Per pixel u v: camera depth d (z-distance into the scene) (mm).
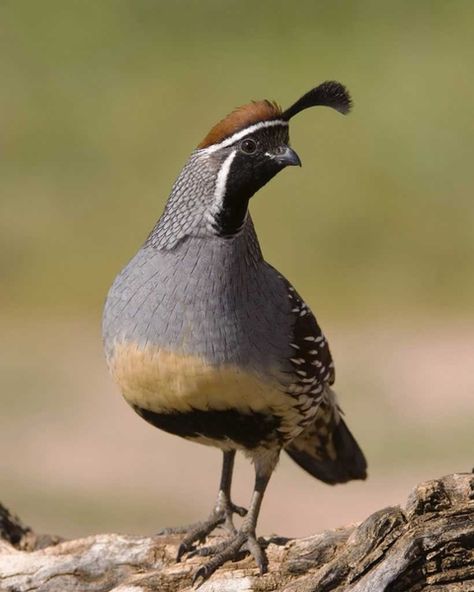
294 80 22859
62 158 21609
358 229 19547
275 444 7441
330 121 21734
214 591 6973
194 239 7176
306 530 12430
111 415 15195
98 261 19172
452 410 14703
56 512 12852
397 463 13578
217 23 25031
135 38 24750
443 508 6410
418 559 6328
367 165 20672
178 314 7051
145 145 21797
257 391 7137
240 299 7129
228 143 7148
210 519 7617
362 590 6367
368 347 16703
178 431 7430
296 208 19859
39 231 19859
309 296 18266
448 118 21500
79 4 25547
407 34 24062
